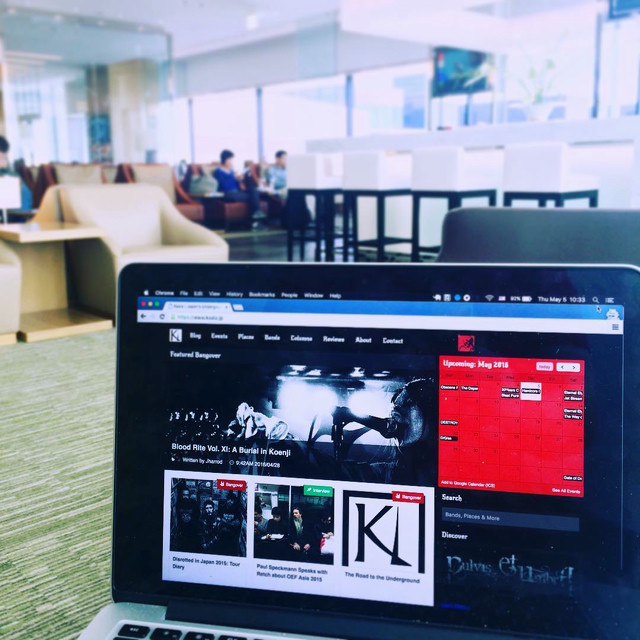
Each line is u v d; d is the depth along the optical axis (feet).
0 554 4.55
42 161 40.93
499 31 26.43
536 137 15.49
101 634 1.79
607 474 1.74
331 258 20.54
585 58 28.78
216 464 1.92
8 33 37.78
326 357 1.88
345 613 1.82
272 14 35.99
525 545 1.76
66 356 10.68
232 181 31.58
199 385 1.93
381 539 1.83
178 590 1.90
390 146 18.79
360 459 1.85
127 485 1.95
